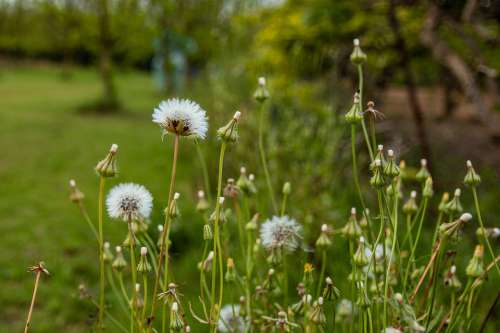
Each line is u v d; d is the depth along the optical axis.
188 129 1.08
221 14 14.03
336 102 4.00
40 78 23.52
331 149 3.50
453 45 4.20
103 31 13.63
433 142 4.52
